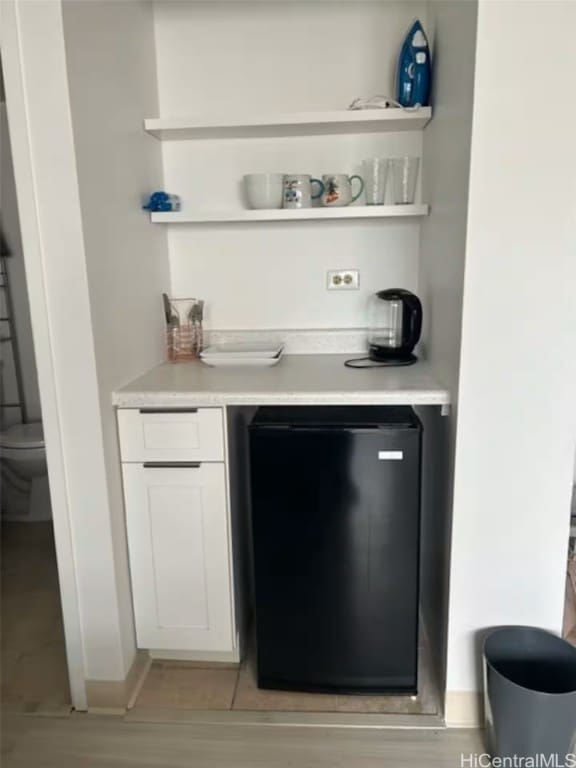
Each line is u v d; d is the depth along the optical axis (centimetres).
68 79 137
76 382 153
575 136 131
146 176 195
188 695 178
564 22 126
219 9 202
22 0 133
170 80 208
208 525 171
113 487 164
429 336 191
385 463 156
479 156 133
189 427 164
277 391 162
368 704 173
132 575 175
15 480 293
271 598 170
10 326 295
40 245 146
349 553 163
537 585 156
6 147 276
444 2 163
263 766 153
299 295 221
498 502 152
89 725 168
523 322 141
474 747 157
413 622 167
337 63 204
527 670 158
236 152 211
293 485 160
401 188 196
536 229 136
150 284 198
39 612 222
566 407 145
